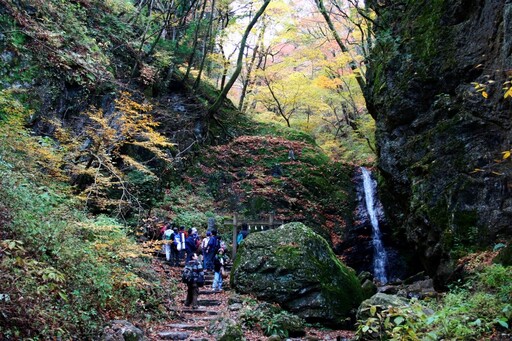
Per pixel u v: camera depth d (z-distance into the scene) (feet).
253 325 28.55
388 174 45.16
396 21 48.55
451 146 36.47
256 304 31.60
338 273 34.81
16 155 28.25
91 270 22.41
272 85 80.33
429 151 38.73
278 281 33.04
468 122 35.76
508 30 32.32
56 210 24.73
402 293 40.04
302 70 87.86
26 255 19.13
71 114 42.37
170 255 44.55
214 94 78.07
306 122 86.07
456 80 38.47
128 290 26.66
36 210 22.67
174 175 58.34
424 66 41.47
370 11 57.72
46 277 16.75
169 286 35.22
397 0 49.11
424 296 36.78
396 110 43.50
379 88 47.55
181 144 61.57
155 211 50.31
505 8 32.71
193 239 40.37
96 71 45.73
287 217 61.05
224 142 70.44
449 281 33.14
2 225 19.47
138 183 47.75
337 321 31.63
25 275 17.07
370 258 63.26
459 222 33.65
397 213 54.95
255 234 36.86
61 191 31.22
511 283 23.45
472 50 37.32
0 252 17.24
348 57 61.62
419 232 38.88
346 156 79.20
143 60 60.70
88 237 27.12
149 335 24.32
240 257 35.81
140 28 64.34
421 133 41.04
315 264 33.71
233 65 94.53
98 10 57.62
